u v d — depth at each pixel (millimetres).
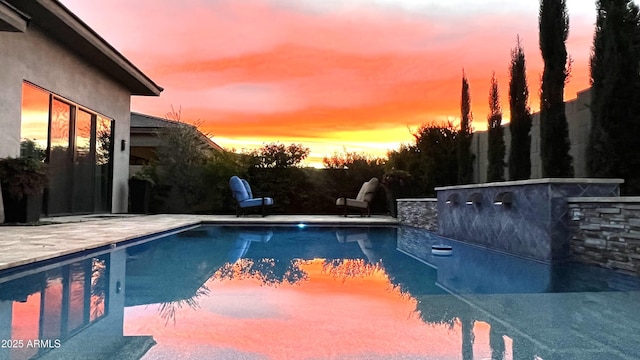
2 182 6508
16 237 5113
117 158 11141
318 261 4867
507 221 5543
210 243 6484
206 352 1892
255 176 12727
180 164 12359
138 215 10672
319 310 2656
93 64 9672
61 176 8547
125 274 3838
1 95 6648
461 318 2498
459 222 7043
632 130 5922
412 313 2609
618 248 4023
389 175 11523
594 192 4770
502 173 10602
